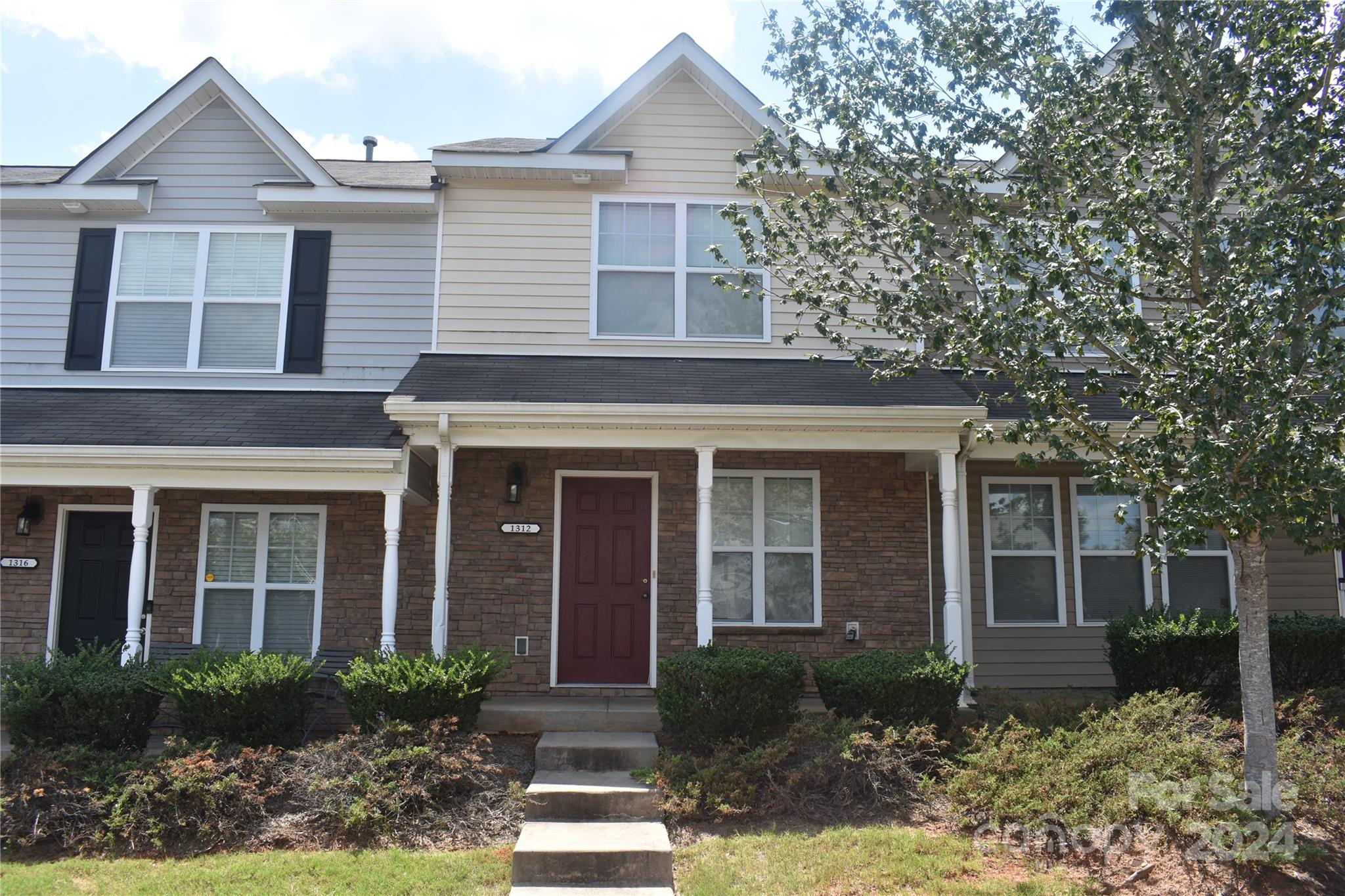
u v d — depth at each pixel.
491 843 6.89
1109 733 7.52
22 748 7.77
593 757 8.17
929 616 10.60
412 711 7.98
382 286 11.16
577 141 11.14
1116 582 11.21
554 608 10.40
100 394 10.73
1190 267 7.39
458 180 11.29
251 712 8.07
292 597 10.48
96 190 11.02
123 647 9.57
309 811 7.12
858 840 6.58
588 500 10.70
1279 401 6.03
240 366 11.06
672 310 11.23
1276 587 11.25
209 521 10.56
